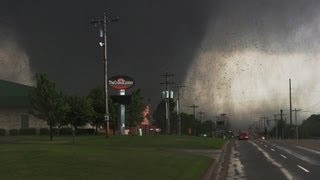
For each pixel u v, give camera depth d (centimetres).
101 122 6988
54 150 2516
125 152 2814
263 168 2442
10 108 7800
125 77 6588
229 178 1959
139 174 1664
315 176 2009
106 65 5447
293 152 4006
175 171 1878
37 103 4906
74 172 1603
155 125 12775
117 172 1680
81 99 6312
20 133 6738
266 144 6041
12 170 1598
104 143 4519
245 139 9244
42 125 7725
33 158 2042
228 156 3519
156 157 2553
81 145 3528
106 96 5391
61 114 4938
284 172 2200
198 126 15875
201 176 1942
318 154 3694
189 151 3981
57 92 4956
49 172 1569
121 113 6550
